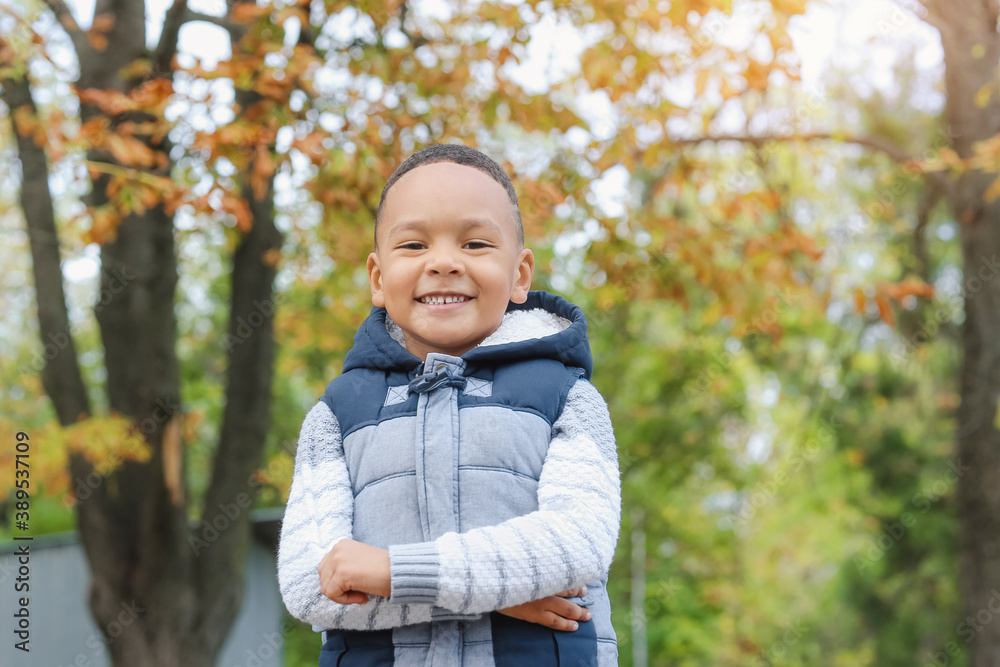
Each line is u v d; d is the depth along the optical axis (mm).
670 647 17266
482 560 1056
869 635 12227
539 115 4883
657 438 11953
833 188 8453
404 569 1041
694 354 10445
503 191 1326
